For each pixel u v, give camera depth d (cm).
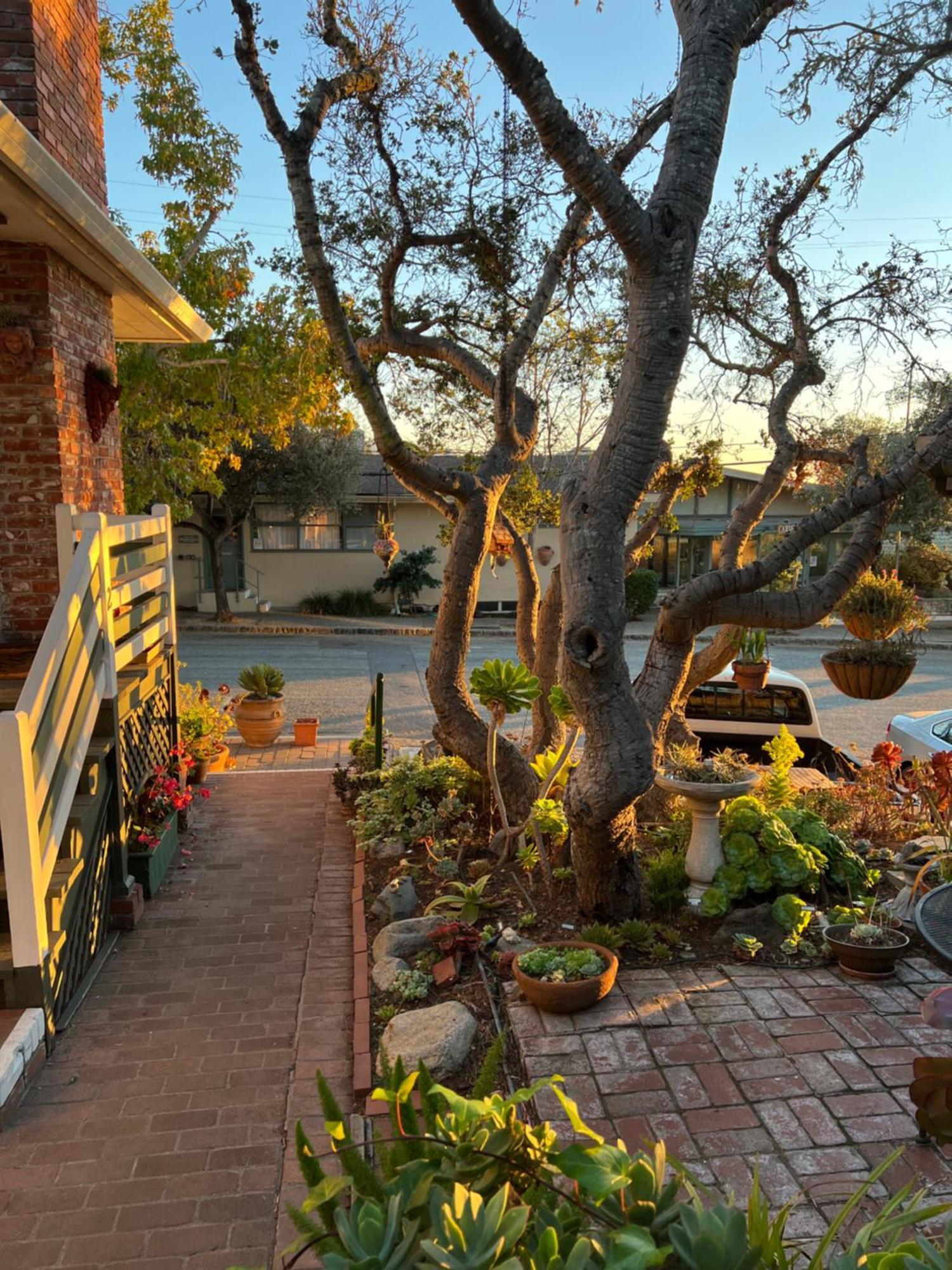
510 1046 422
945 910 321
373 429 585
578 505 489
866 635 644
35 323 640
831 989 464
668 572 3014
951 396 751
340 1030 452
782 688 1077
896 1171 327
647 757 499
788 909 519
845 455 830
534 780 702
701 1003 448
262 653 2111
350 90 589
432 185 736
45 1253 309
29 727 412
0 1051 391
